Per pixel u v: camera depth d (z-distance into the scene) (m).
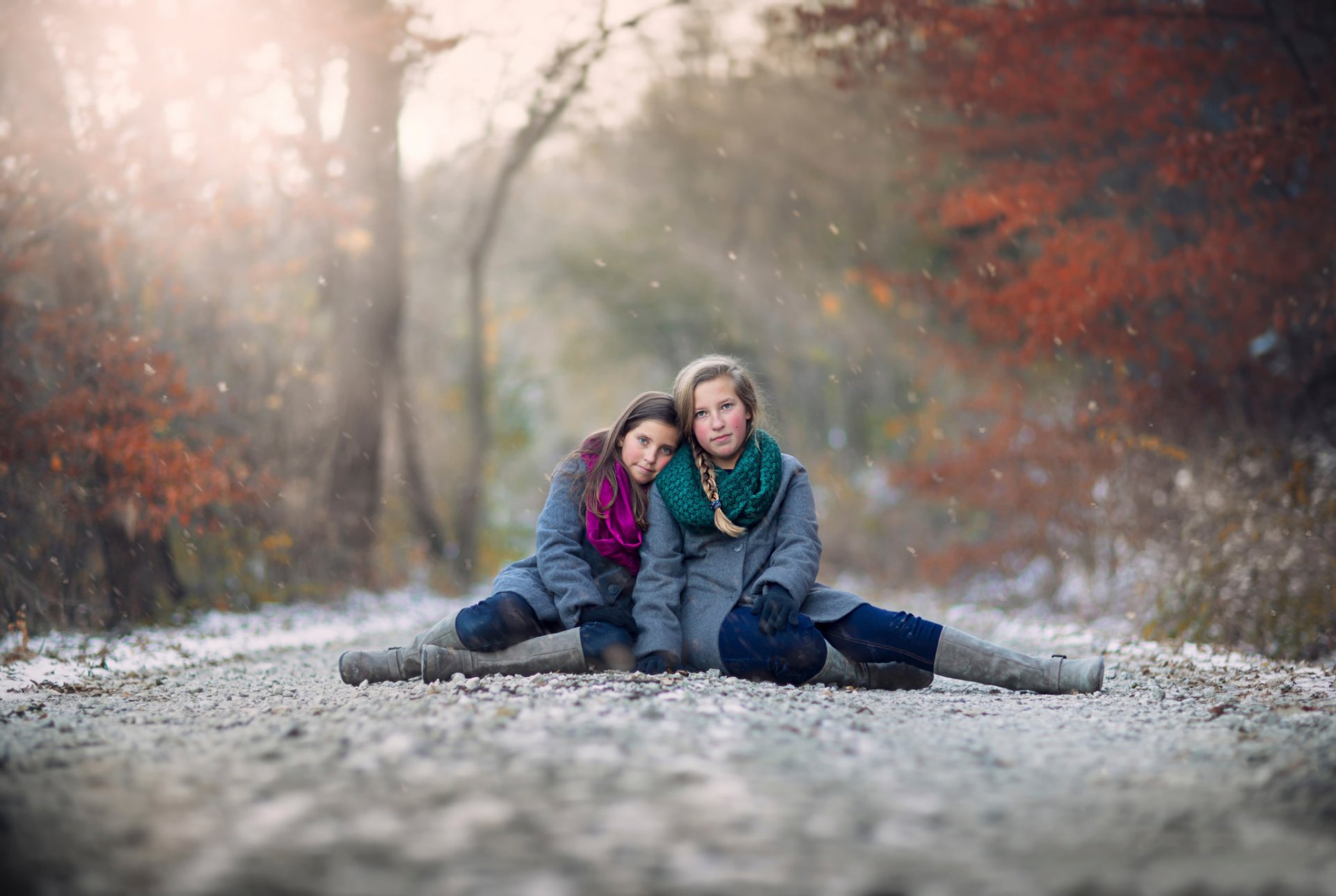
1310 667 6.39
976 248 13.22
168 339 10.85
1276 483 9.20
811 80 19.97
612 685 4.25
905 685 5.05
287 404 12.84
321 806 2.61
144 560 9.80
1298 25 10.09
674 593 4.98
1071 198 11.65
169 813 2.61
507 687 4.25
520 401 22.75
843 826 2.51
